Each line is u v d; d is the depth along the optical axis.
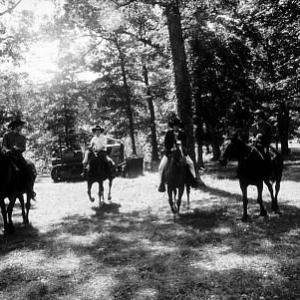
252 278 7.21
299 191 16.22
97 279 7.63
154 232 10.90
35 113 37.34
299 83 23.53
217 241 9.71
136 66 36.94
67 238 10.75
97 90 36.97
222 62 27.84
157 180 22.41
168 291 6.89
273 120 32.72
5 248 10.02
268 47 29.48
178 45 18.39
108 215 13.47
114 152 27.39
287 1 20.73
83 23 26.08
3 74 28.73
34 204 16.55
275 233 10.12
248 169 11.34
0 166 10.69
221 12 21.66
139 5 21.59
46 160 41.72
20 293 7.09
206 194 16.69
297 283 6.86
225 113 29.22
